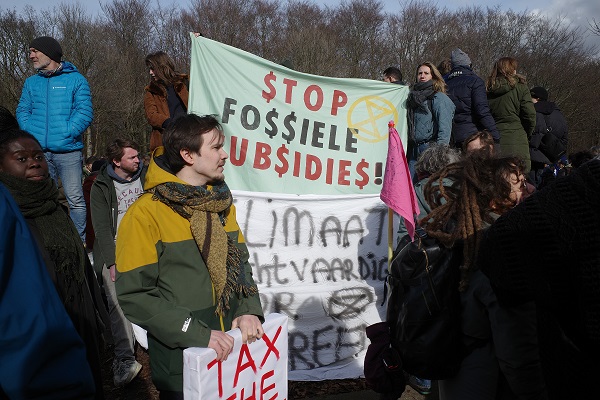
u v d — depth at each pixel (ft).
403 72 124.26
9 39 86.07
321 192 15.25
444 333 6.79
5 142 7.75
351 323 13.74
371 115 15.66
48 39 16.53
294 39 113.80
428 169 11.17
